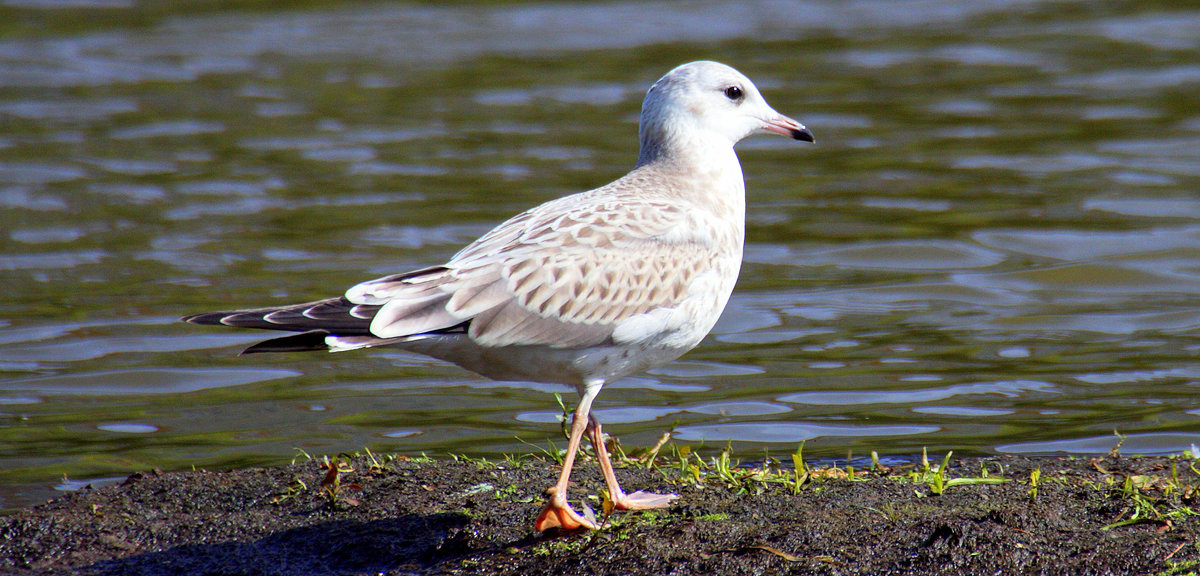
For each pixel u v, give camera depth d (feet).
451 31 108.47
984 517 26.99
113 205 64.08
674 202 30.12
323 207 63.93
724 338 46.98
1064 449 35.53
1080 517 27.53
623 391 41.68
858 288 52.65
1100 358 43.96
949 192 66.44
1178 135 76.13
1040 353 44.65
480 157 73.46
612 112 83.97
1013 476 31.17
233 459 35.50
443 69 96.07
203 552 28.55
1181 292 51.67
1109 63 94.68
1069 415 38.47
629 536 27.04
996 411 38.99
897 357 44.47
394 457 33.63
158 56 99.09
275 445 36.60
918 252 57.21
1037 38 103.09
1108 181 67.72
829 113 83.56
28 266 54.65
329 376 43.24
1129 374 42.22
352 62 98.27
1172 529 26.55
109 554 28.66
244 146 76.02
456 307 26.94
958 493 29.09
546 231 28.40
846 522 27.25
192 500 31.01
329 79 93.15
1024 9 114.01
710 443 36.65
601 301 28.02
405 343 26.94
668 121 32.35
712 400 40.55
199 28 108.78
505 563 26.66
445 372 43.80
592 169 70.44
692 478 31.32
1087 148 74.13
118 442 36.96
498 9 115.75
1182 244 57.36
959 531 26.12
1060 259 55.88
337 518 29.66
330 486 30.81
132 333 46.93
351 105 86.22
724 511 28.45
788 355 44.91
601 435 29.43
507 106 85.76
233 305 49.29
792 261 56.24
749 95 32.96
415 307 26.71
